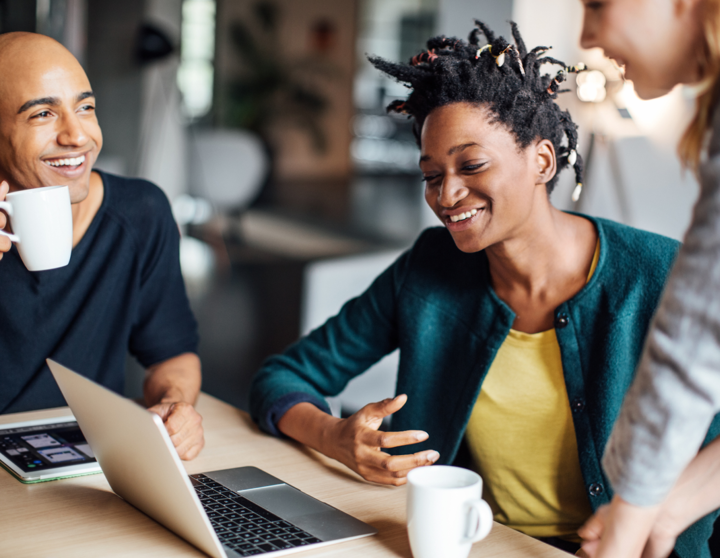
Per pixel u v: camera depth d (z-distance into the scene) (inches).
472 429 48.1
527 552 32.9
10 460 40.6
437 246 50.7
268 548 31.9
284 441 46.1
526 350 46.1
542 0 115.1
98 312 54.6
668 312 25.6
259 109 415.5
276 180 411.5
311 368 52.3
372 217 310.3
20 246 39.3
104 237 54.4
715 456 32.2
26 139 45.3
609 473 27.8
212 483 38.5
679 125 109.7
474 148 39.7
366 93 518.0
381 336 52.6
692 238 25.3
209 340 149.1
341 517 35.2
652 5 27.0
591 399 43.9
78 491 37.9
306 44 430.3
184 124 243.6
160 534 33.4
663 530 31.0
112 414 31.9
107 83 214.4
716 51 25.9
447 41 42.5
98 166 189.0
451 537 29.9
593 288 44.2
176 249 58.6
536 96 41.5
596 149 113.7
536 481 46.8
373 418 41.5
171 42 213.0
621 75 30.9
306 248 241.0
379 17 503.8
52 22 191.5
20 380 53.6
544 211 43.4
